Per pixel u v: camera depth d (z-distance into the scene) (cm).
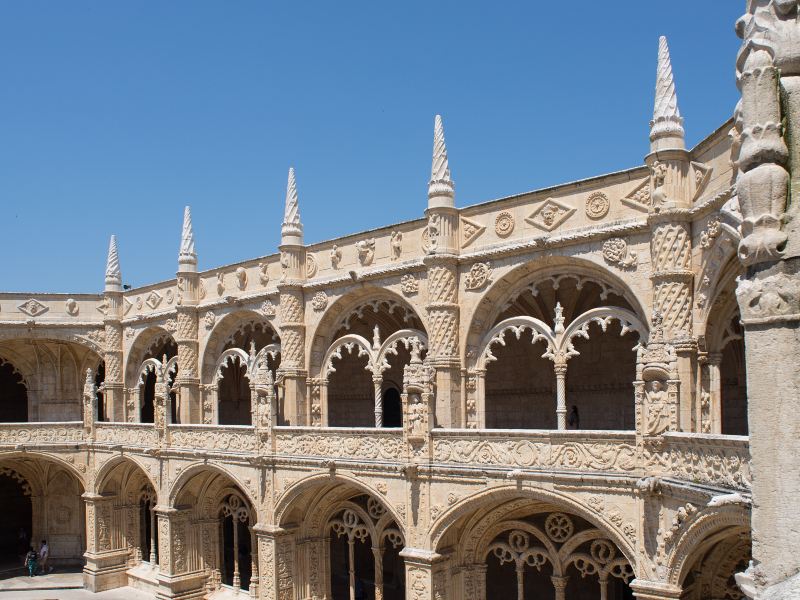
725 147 2023
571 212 2548
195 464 3438
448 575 2439
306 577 3062
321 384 3369
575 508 2027
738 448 1455
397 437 2538
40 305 4619
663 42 2283
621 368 3356
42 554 4509
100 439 4178
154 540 4378
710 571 1903
